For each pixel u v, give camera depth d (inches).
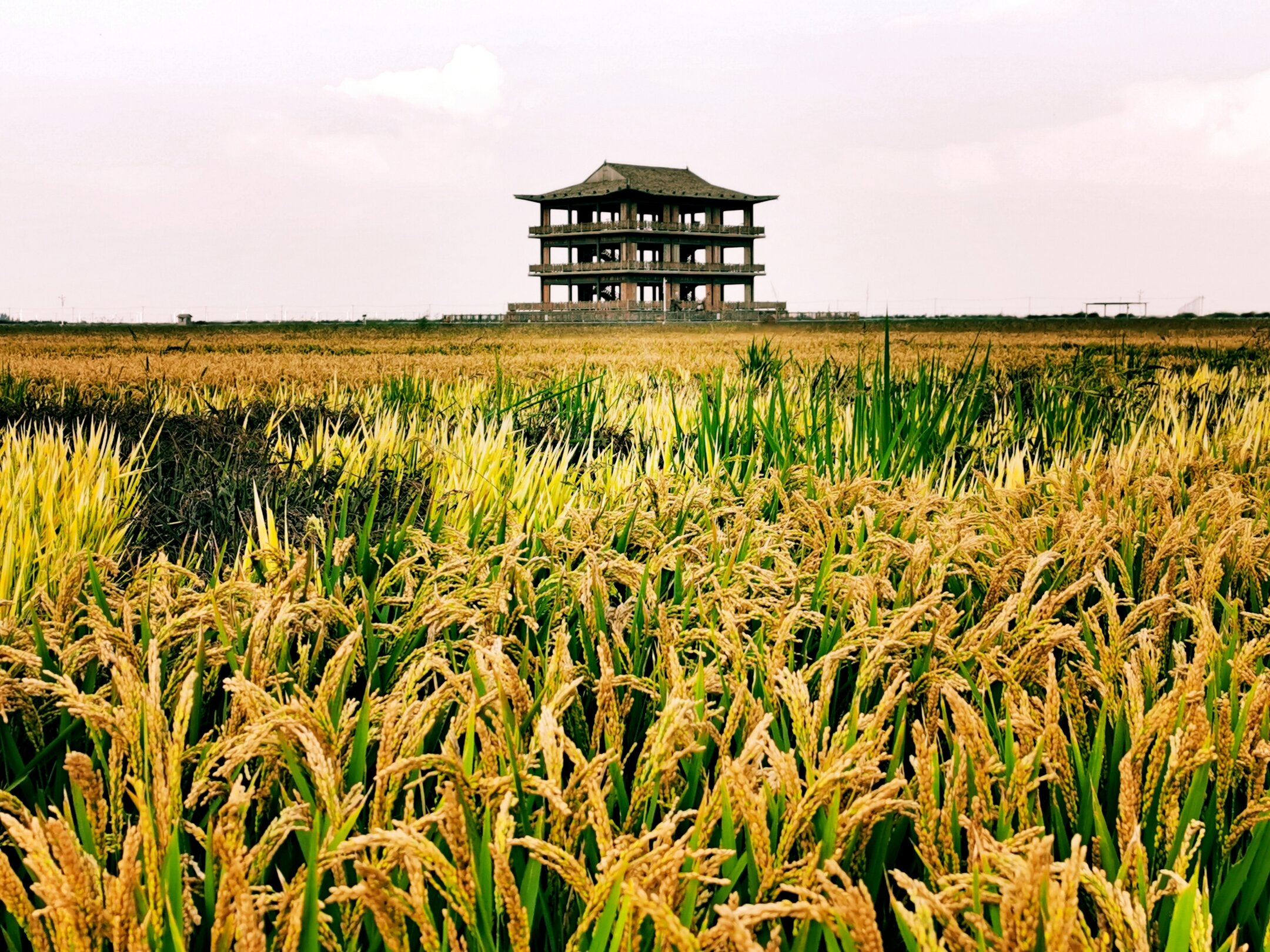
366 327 3097.9
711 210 4338.1
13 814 64.3
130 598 101.6
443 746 61.1
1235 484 171.9
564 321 3907.5
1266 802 62.7
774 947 47.9
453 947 50.3
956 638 99.8
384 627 97.4
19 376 542.6
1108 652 83.4
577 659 102.3
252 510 170.7
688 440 264.8
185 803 60.0
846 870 59.9
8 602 100.4
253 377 558.9
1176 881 55.1
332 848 52.6
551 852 50.1
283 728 60.7
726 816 58.2
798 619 91.8
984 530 139.0
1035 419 317.1
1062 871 49.9
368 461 211.2
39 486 165.2
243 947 43.6
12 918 58.7
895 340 1247.5
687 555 126.8
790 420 238.5
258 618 81.4
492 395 397.4
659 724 60.6
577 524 130.4
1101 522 129.4
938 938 57.7
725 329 2623.0
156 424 312.8
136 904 51.1
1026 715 70.4
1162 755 65.6
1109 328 2369.6
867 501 153.3
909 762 84.1
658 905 44.2
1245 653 82.6
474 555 114.6
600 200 4207.7
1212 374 586.6
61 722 81.0
